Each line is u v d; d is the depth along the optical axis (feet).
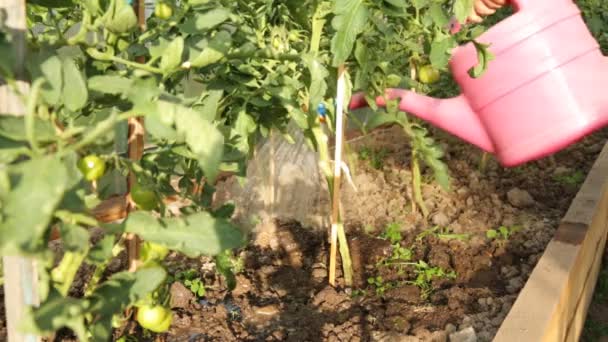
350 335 7.22
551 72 6.73
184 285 7.88
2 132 2.73
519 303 6.68
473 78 6.97
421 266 8.74
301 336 7.20
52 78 3.26
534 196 11.01
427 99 7.61
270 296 7.98
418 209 10.32
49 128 2.92
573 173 11.98
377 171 11.53
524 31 6.75
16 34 3.03
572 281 7.69
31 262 3.27
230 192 9.73
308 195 10.09
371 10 6.31
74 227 2.92
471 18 7.06
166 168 4.98
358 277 8.52
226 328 7.29
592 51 6.87
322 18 6.36
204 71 5.98
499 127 7.11
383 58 7.89
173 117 3.05
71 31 8.08
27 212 2.36
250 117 6.37
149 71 4.34
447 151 12.68
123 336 6.71
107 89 3.44
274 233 9.25
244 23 6.42
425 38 6.81
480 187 11.21
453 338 6.99
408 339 7.09
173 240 3.18
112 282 3.31
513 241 9.46
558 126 6.77
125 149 5.99
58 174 2.45
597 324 9.91
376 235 9.62
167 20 5.00
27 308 2.85
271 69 6.66
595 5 13.29
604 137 13.89
